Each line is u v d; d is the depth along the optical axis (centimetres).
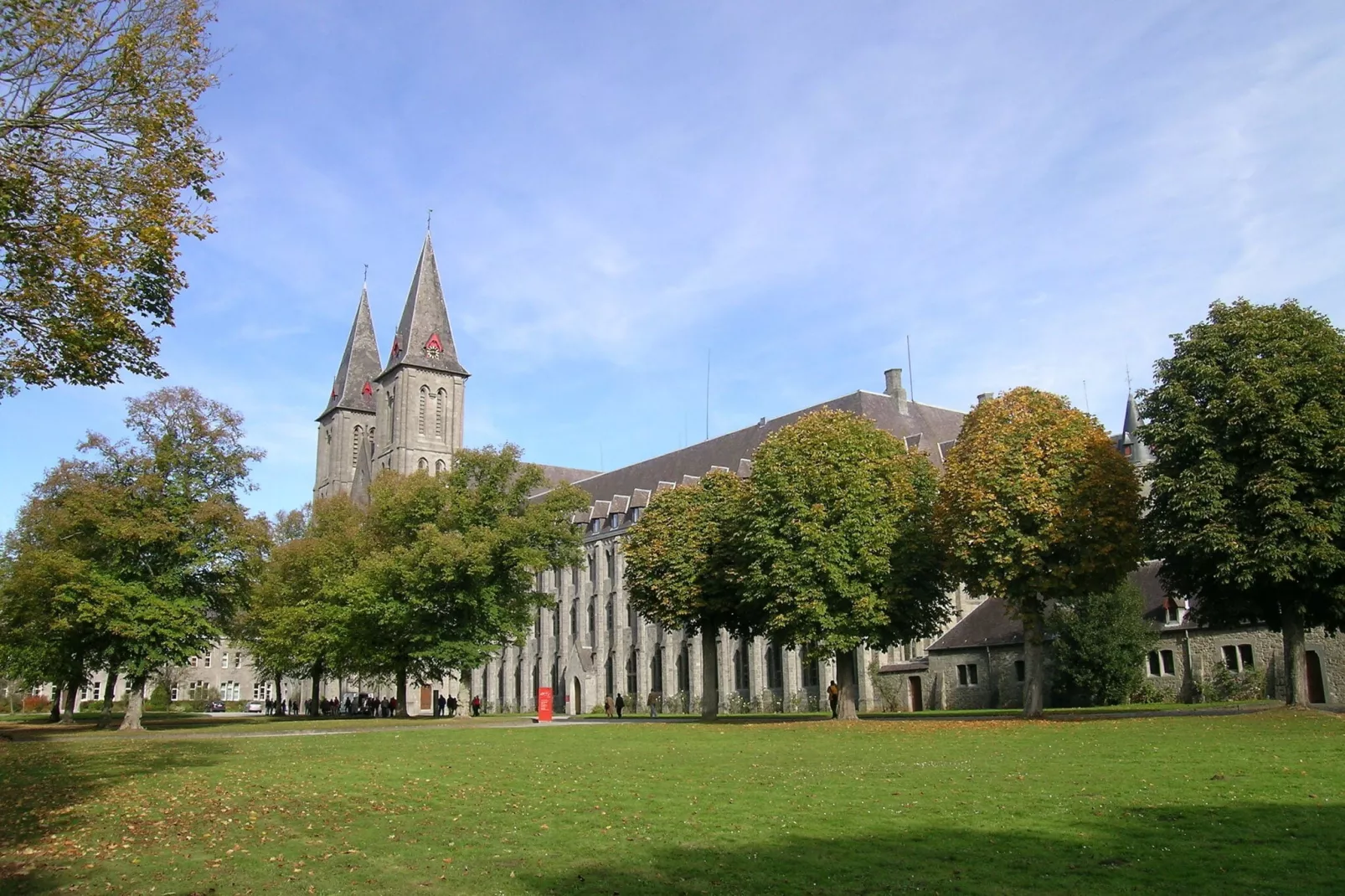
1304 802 1720
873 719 4950
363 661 7094
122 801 2236
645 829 1697
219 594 6162
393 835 1725
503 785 2395
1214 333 4250
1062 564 4319
